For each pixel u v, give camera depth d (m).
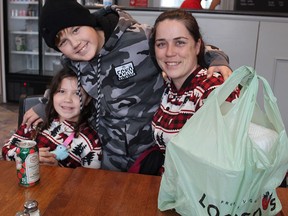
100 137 1.57
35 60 5.11
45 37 1.36
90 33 1.33
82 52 1.35
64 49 1.37
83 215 0.92
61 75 1.54
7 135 3.50
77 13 1.29
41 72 4.77
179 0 4.04
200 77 1.27
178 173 0.86
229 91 0.87
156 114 1.40
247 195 0.79
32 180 1.07
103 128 1.55
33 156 1.06
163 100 1.39
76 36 1.32
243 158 0.77
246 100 0.80
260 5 3.12
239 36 2.51
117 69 1.44
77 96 1.54
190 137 0.85
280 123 0.87
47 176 1.13
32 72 4.84
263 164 0.78
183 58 1.27
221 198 0.79
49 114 1.58
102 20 1.44
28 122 1.62
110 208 0.95
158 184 1.08
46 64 4.95
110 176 1.13
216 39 2.54
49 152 1.44
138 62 1.44
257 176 0.79
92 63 1.44
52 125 1.58
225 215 0.80
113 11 1.52
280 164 0.83
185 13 1.31
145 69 1.45
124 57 1.43
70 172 1.16
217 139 0.80
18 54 5.00
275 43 2.49
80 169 1.18
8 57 4.70
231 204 0.79
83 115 1.57
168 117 1.32
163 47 1.29
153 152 1.43
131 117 1.50
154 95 1.49
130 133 1.50
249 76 0.87
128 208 0.96
